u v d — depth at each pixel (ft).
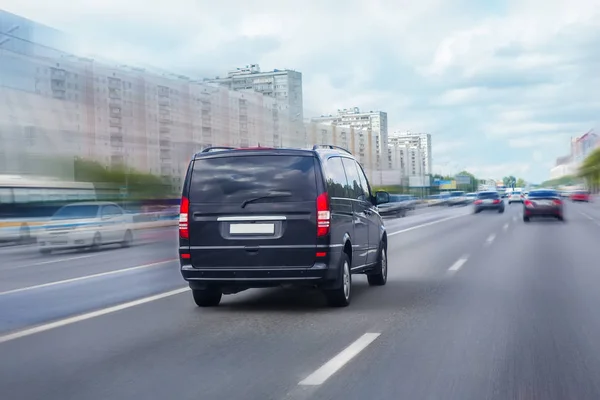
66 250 79.15
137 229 116.98
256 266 29.30
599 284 37.78
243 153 29.86
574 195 309.22
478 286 37.52
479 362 19.98
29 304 33.22
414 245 68.69
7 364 20.45
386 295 34.53
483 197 174.81
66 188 97.30
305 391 17.06
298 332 25.04
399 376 18.43
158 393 17.11
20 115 88.69
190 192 30.04
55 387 17.80
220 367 19.77
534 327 25.48
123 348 22.62
